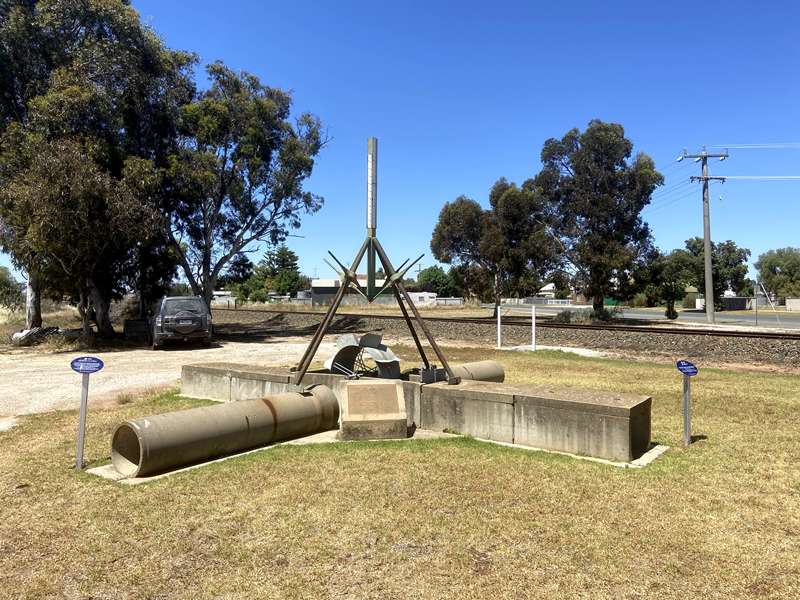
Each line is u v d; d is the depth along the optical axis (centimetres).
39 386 1257
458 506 502
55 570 402
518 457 643
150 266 2906
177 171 2780
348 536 446
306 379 901
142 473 594
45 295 2891
